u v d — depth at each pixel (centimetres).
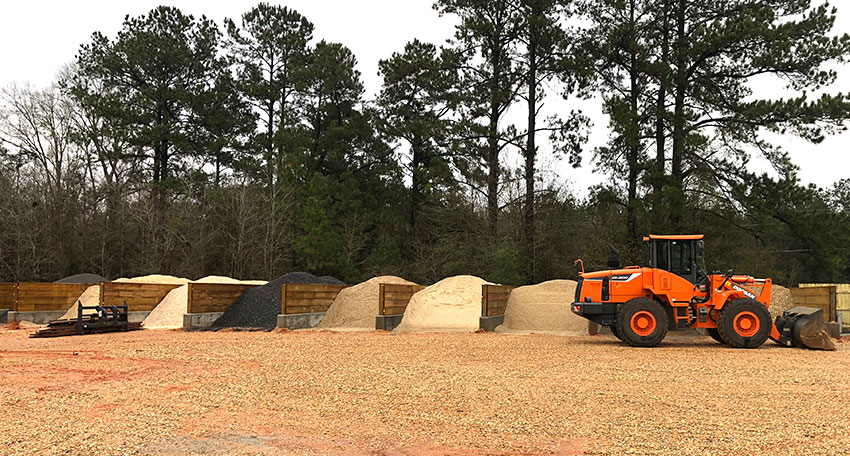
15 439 609
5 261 3697
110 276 3984
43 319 2292
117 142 4122
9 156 3997
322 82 4250
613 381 954
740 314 1454
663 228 2841
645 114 2839
